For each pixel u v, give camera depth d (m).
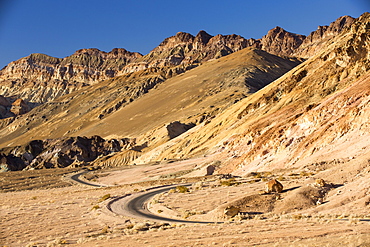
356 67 97.50
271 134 82.44
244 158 82.56
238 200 41.56
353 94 70.75
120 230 36.94
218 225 34.31
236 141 99.44
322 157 58.91
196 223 37.69
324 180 43.66
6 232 41.19
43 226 43.31
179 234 31.30
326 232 25.38
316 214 34.50
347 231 24.95
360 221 27.92
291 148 71.12
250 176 64.56
